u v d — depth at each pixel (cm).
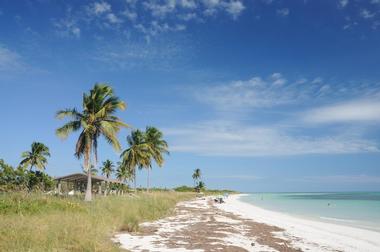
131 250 1447
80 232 1431
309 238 2072
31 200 2220
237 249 1570
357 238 2122
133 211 2494
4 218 1647
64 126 3603
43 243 1252
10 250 1148
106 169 9981
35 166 6462
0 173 4103
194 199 7225
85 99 3662
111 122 3747
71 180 5066
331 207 5756
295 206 6078
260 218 3341
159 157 6725
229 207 5088
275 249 1641
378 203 7256
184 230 2108
